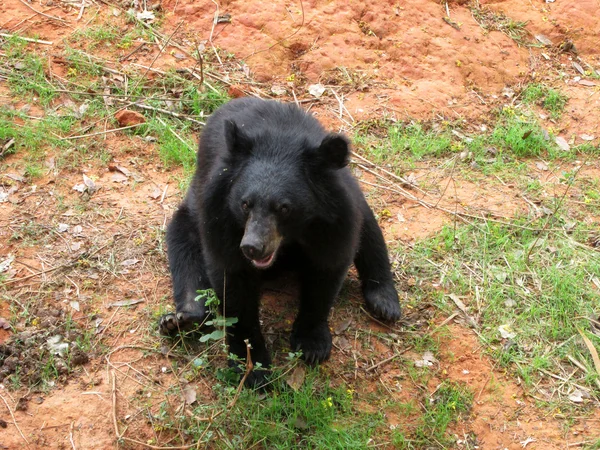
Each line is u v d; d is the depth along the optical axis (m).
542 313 6.08
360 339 5.82
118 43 8.68
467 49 9.34
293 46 8.98
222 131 5.93
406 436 5.14
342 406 5.25
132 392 5.18
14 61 8.15
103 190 6.98
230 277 5.31
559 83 9.30
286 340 5.78
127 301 5.86
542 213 7.19
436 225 6.97
